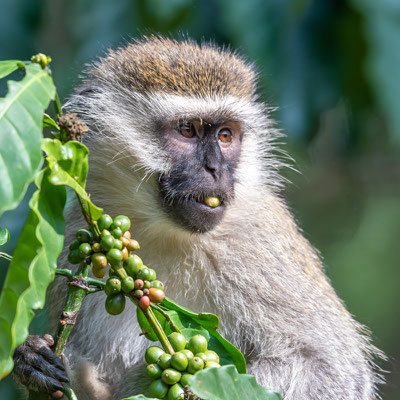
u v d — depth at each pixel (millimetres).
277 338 10836
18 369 8625
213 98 10914
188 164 10711
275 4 14008
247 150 11578
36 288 4859
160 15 15164
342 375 10773
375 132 18484
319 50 14812
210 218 10555
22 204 13984
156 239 10953
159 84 11148
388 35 13711
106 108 11477
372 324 22234
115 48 14812
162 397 5664
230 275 11086
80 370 10766
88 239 5805
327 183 20781
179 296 11180
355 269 23094
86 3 15914
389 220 23250
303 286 11266
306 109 14711
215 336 6445
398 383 21875
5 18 15664
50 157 5160
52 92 5105
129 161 10906
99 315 11094
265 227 11453
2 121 4742
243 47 14148
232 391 5336
